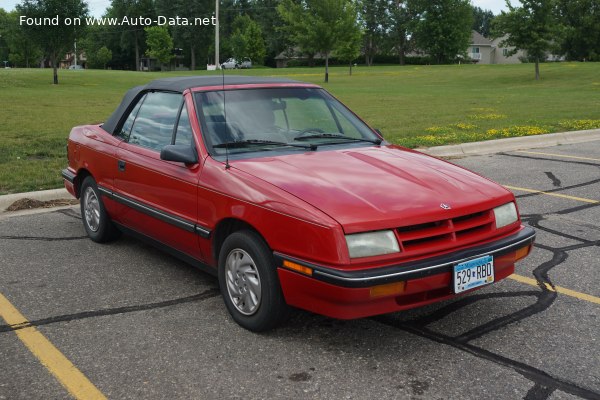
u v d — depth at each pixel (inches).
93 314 167.9
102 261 213.2
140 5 4507.9
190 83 192.7
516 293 181.3
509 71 2105.1
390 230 135.9
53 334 155.4
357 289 129.6
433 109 801.6
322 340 150.9
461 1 3380.9
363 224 134.0
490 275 147.4
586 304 173.0
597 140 520.7
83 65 5713.6
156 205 187.8
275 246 143.2
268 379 132.3
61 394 127.0
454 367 137.2
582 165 397.4
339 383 130.6
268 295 147.3
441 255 139.9
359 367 137.4
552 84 1518.2
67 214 278.7
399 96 1107.3
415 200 143.9
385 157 172.6
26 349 147.5
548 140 510.0
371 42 3996.1
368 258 133.4
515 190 324.8
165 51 3937.0
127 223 210.2
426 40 3457.2
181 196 174.6
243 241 151.6
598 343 148.8
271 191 146.8
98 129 231.9
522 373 134.4
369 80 1923.0
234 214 153.3
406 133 531.5
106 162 215.3
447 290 142.5
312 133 184.5
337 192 144.3
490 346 147.4
